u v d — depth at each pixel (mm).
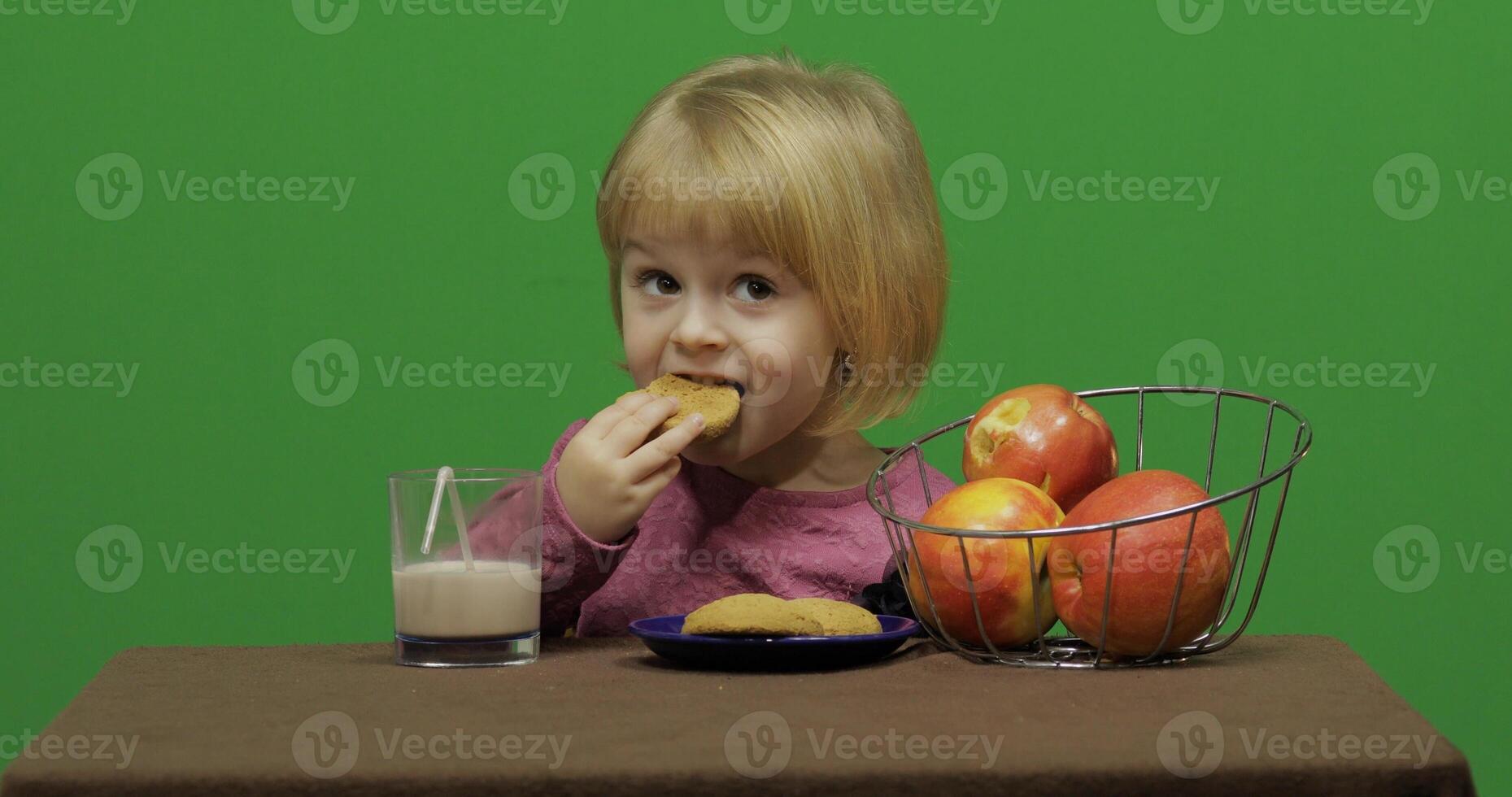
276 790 618
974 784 617
